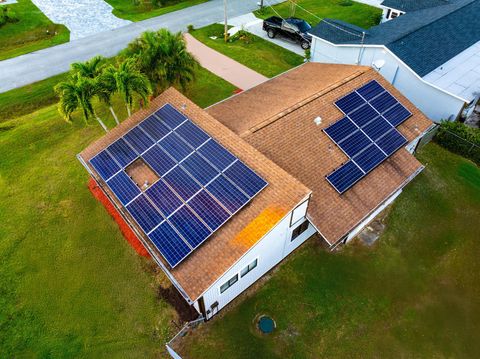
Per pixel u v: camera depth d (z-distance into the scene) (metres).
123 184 17.66
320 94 20.61
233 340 16.62
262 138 18.28
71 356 16.36
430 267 19.38
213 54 36.31
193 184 16.58
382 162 19.58
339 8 45.59
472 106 26.38
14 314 17.73
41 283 18.84
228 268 14.30
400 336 16.91
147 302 18.00
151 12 45.81
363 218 17.75
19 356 16.39
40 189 23.47
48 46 38.84
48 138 27.19
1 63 36.28
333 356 16.25
